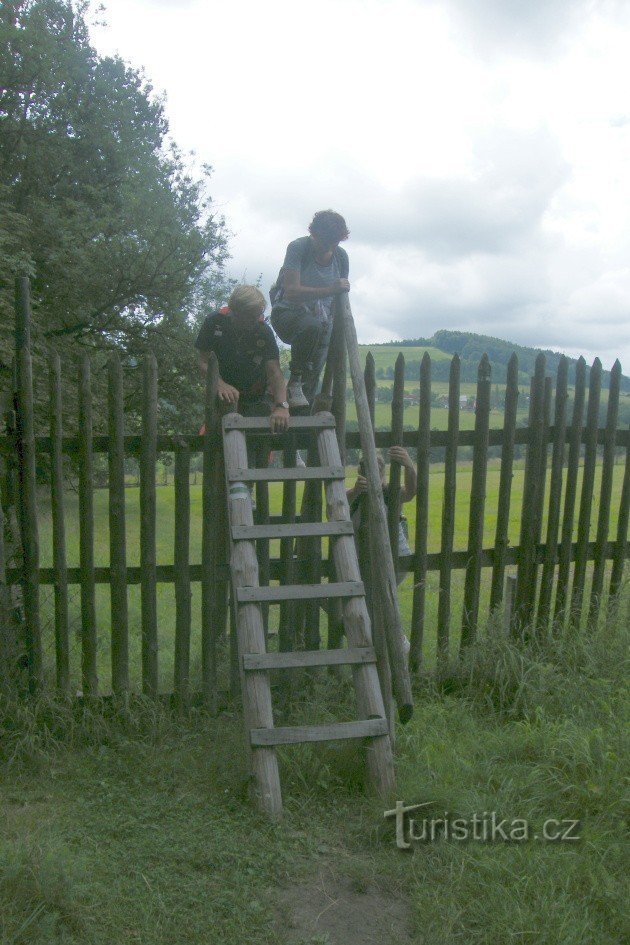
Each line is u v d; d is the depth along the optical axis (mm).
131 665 6156
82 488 4734
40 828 3643
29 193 20688
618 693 4910
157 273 18000
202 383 20281
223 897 3199
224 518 5027
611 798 3855
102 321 19438
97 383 16750
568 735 4332
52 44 19031
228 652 5430
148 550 4820
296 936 3033
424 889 3291
